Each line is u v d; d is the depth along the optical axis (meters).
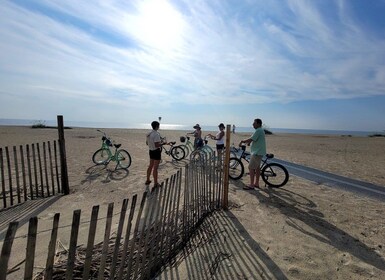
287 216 5.51
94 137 25.36
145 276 3.17
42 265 3.45
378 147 24.62
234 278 3.32
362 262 3.82
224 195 5.74
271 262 3.71
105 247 2.38
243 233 4.59
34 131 31.48
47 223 4.91
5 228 4.64
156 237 3.36
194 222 4.70
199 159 4.93
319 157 16.11
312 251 4.07
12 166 9.98
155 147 7.37
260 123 7.30
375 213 5.93
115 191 7.16
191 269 3.47
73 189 7.30
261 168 8.04
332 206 6.32
